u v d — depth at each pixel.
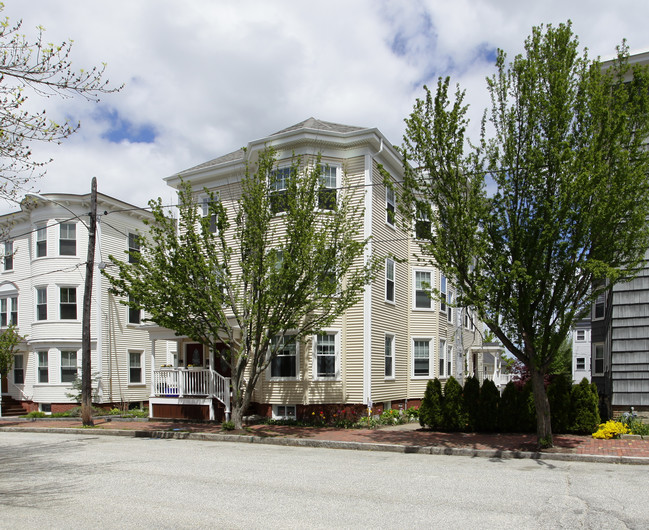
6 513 6.69
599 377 18.44
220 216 15.20
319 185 15.68
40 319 25.27
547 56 11.89
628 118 11.45
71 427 18.22
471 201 11.97
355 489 8.00
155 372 19.81
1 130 8.15
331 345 17.77
